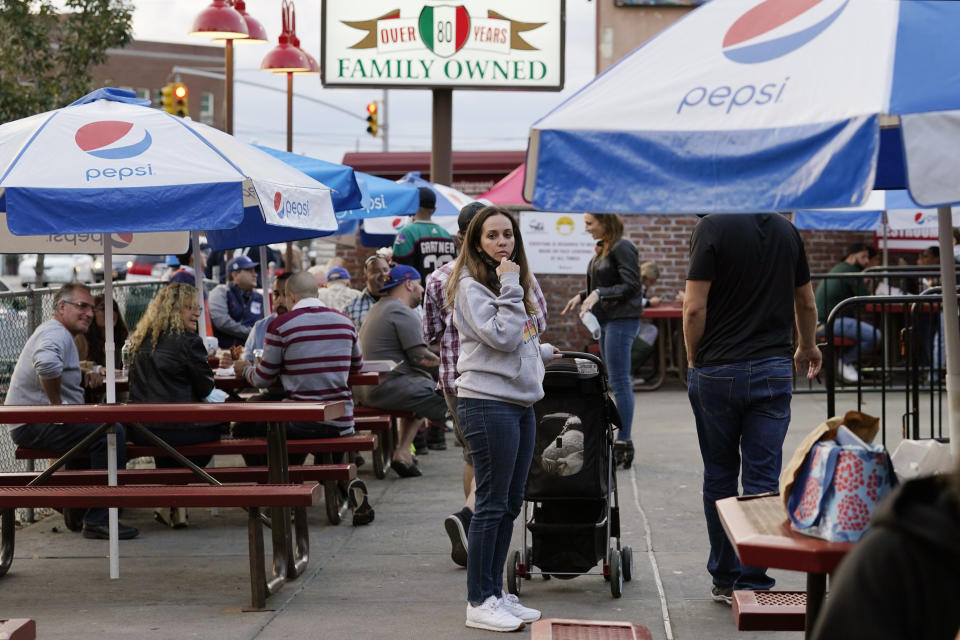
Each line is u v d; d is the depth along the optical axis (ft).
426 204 42.47
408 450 36.78
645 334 55.36
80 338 33.73
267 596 22.84
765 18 13.46
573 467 22.16
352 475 26.89
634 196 12.47
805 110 12.10
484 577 20.63
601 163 12.66
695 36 13.67
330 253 97.19
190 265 52.85
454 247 42.96
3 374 31.73
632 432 44.21
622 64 13.71
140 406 24.12
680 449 40.19
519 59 50.57
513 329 19.36
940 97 11.29
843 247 62.95
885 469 12.46
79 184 21.62
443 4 50.26
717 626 20.66
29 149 22.24
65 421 23.84
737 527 13.35
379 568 25.53
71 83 75.25
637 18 62.85
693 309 20.49
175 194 21.76
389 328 36.04
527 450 20.72
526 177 13.05
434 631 20.61
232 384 32.68
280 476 24.20
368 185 42.68
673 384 59.11
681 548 26.58
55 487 23.12
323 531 29.43
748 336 20.47
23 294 32.86
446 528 24.97
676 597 22.63
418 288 36.94
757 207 11.97
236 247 33.86
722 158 12.21
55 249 32.65
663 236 62.03
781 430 20.44
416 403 35.86
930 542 6.82
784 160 11.95
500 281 19.76
